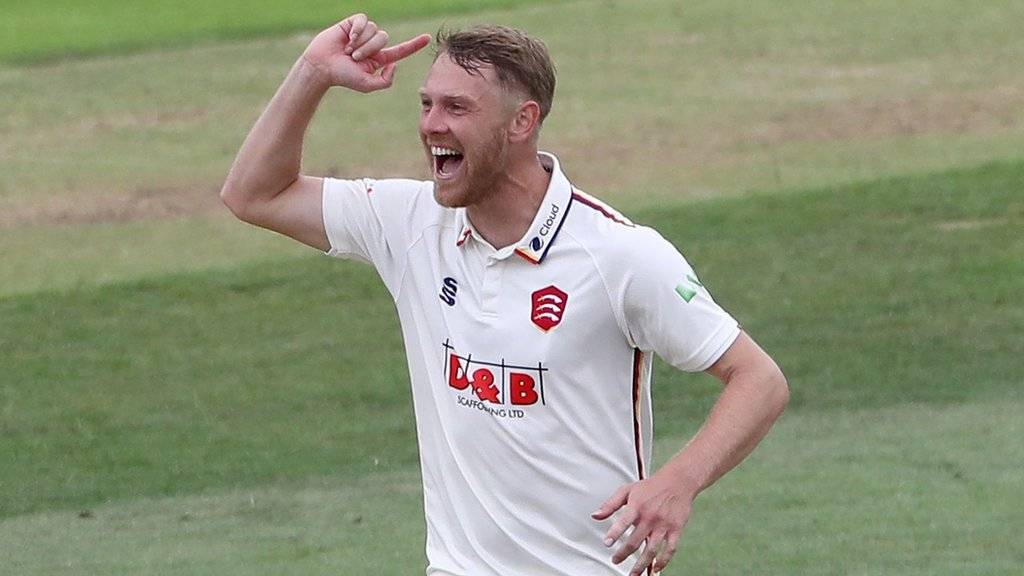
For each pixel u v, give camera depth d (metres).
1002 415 36.62
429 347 15.98
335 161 62.53
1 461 35.50
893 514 29.77
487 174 15.16
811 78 74.19
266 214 16.89
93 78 79.06
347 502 32.44
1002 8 86.56
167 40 88.00
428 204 16.19
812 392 38.94
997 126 64.50
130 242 53.53
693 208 54.38
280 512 31.86
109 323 45.38
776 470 33.03
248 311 46.38
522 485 15.56
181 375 41.47
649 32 84.69
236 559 28.66
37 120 71.00
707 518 29.94
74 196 59.44
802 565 27.05
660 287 15.12
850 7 88.44
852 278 47.19
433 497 16.19
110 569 28.25
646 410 16.03
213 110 72.44
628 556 15.03
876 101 69.44
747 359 15.24
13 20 93.62
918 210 53.12
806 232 51.44
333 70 16.56
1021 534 28.41
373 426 37.81
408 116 69.50
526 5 93.56
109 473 34.84
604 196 56.50
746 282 47.06
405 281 16.27
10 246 53.28
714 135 65.06
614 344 15.41
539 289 15.30
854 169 58.94
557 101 71.19
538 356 15.28
